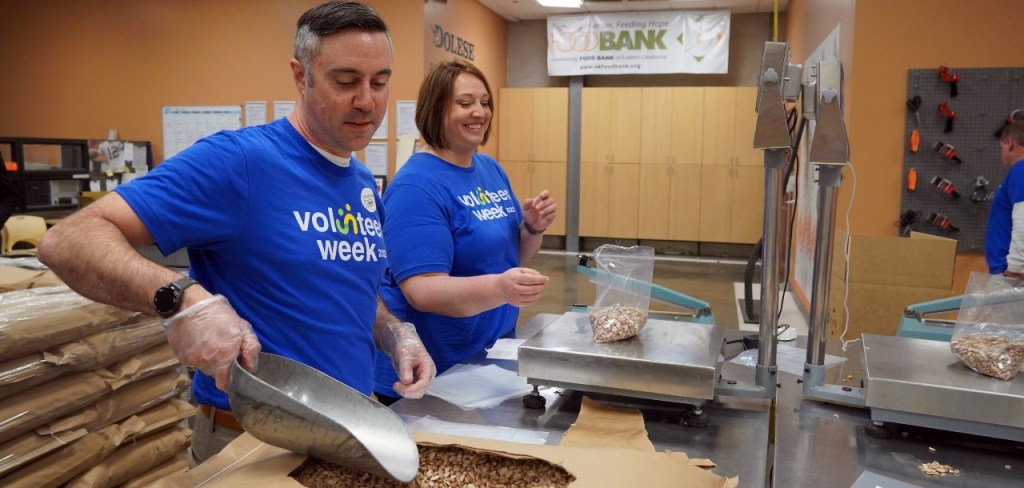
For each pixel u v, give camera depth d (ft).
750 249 29.86
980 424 4.19
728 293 22.00
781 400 5.08
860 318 10.90
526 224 7.28
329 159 4.45
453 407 4.83
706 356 4.62
